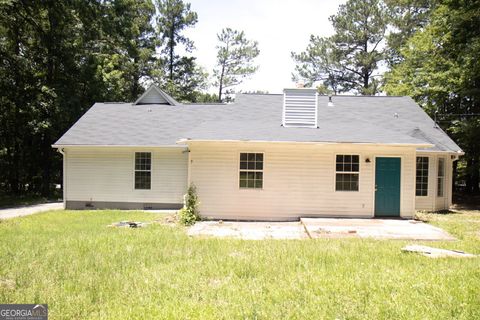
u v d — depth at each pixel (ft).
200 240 30.66
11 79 73.97
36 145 82.38
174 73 132.87
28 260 23.67
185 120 61.72
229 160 45.03
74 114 77.56
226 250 26.81
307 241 30.53
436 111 76.07
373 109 59.67
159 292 18.07
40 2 73.20
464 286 18.39
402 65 89.35
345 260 23.84
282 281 19.60
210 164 45.03
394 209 44.93
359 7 110.01
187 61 132.98
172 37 130.93
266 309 15.89
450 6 62.95
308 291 18.02
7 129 78.54
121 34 95.55
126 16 97.81
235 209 44.98
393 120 56.70
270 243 29.45
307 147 44.80
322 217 44.62
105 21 87.45
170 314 15.39
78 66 81.92
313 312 15.53
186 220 41.42
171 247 27.81
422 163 54.39
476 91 65.57
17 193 83.97
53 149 83.10
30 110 72.95
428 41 76.89
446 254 25.36
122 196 55.72
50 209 55.62
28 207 60.34
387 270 21.50
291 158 44.98
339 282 19.31
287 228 38.52
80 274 20.85
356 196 44.80
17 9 72.59
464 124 66.90
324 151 44.83
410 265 22.72
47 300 16.99
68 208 56.13
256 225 40.73
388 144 42.63
